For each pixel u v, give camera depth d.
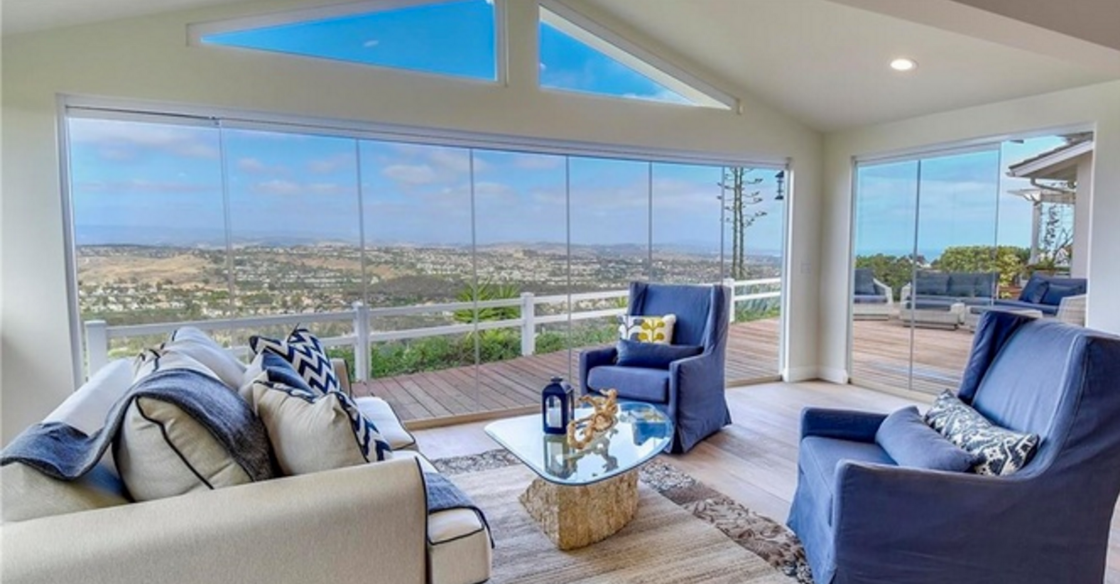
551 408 2.83
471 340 4.48
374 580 1.50
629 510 2.77
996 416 2.24
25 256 3.19
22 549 1.19
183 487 1.39
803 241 5.68
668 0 4.12
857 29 3.82
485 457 3.66
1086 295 3.98
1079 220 4.06
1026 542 1.91
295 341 2.79
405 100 4.00
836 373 5.68
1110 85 3.81
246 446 1.49
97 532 1.24
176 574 1.29
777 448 3.80
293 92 3.69
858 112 5.09
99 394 1.90
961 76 4.13
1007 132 4.37
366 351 4.14
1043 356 2.11
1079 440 1.86
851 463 1.96
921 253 5.02
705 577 2.31
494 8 4.29
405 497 1.51
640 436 2.82
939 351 4.88
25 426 3.23
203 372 1.81
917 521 1.92
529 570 2.36
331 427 1.56
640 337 4.27
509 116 4.32
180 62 3.42
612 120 4.68
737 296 5.52
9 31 3.05
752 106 5.28
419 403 4.33
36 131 3.17
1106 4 2.70
